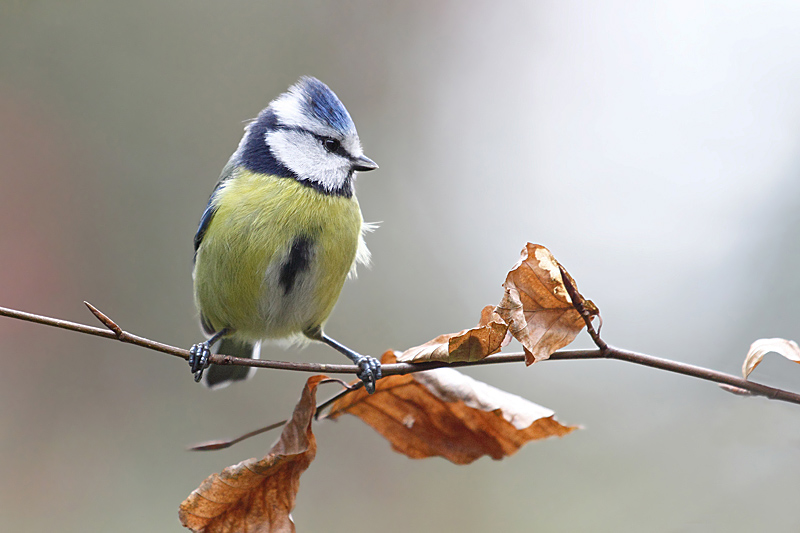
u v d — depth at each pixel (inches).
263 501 170.4
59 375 416.5
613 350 158.4
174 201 486.3
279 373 438.6
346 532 378.6
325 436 404.5
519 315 158.6
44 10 486.6
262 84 510.6
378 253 491.8
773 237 414.9
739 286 412.8
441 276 486.6
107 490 386.6
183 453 410.0
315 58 525.0
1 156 457.1
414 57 534.6
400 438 199.0
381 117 524.1
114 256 464.4
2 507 372.5
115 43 495.5
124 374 428.1
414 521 377.7
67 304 443.5
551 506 359.9
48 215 457.1
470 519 370.9
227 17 517.7
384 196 507.2
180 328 461.7
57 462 389.1
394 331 471.8
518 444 195.0
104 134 483.8
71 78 485.1
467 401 185.3
